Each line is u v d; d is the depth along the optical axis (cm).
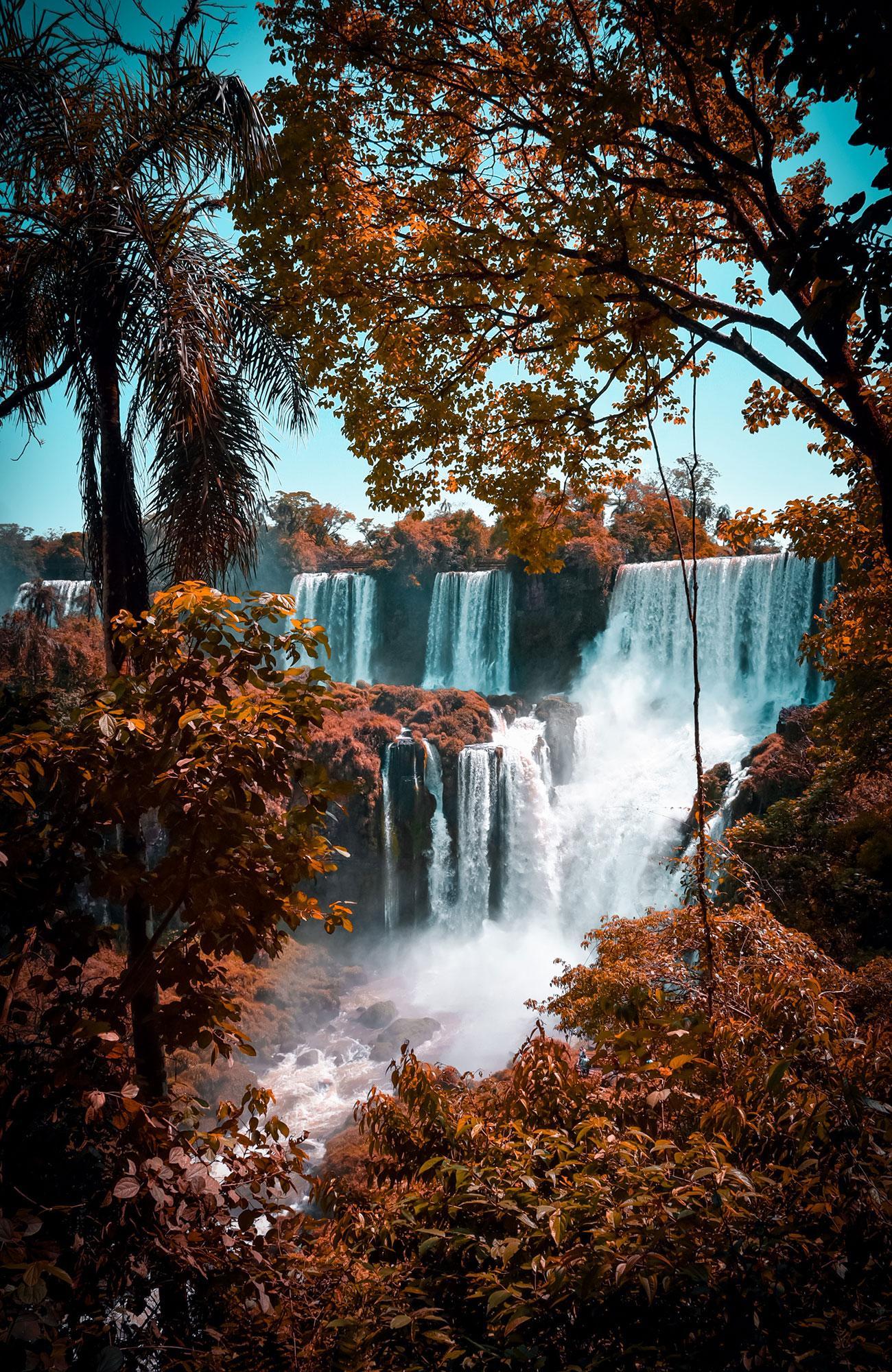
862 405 525
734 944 518
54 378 670
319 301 652
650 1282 218
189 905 339
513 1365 230
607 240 550
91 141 604
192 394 625
